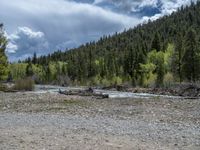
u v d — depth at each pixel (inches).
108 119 769.6
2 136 542.9
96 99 1334.9
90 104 1122.0
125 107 1031.0
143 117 807.7
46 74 6117.1
